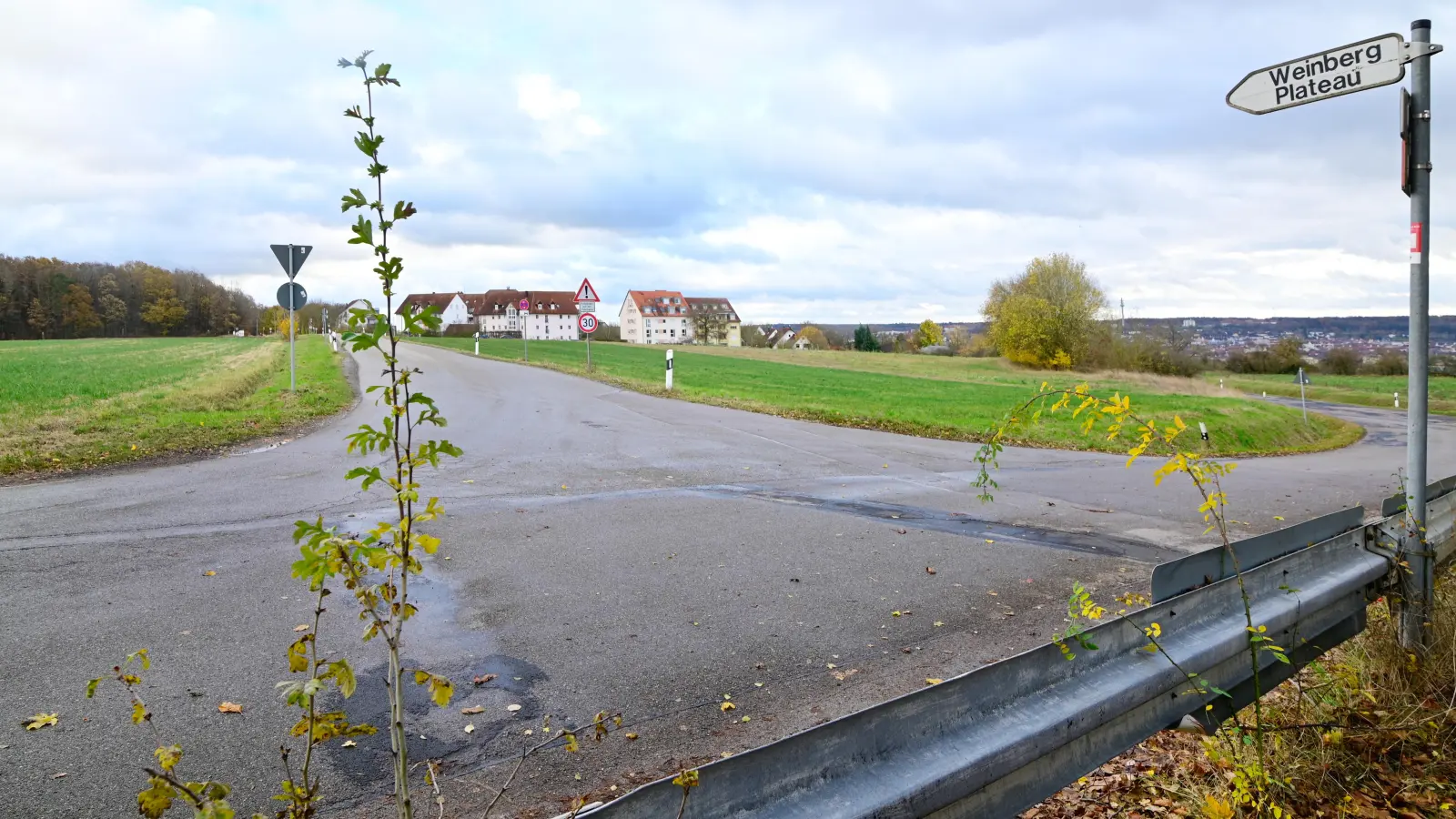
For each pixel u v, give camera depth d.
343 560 1.76
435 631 5.05
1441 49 4.04
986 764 2.30
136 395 19.78
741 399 22.56
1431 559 4.48
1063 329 67.81
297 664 1.76
